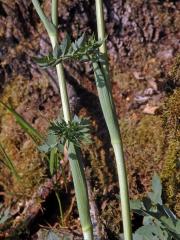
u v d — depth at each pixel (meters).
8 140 0.65
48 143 0.42
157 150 0.60
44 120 0.65
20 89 0.66
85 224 0.42
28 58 0.66
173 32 0.66
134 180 0.60
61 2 0.65
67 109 0.44
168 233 0.46
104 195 0.60
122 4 0.65
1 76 0.67
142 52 0.66
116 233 0.58
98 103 0.65
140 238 0.49
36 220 0.61
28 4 0.66
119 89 0.65
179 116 0.61
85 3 0.65
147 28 0.66
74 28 0.66
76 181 0.42
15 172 0.61
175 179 0.58
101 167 0.61
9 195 0.63
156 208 0.47
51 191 0.62
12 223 0.61
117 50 0.66
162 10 0.66
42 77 0.66
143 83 0.65
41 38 0.66
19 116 0.60
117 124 0.41
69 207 0.62
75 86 0.65
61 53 0.39
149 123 0.62
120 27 0.66
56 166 0.61
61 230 0.60
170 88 0.63
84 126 0.41
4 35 0.67
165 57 0.66
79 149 0.42
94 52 0.39
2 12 0.67
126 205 0.41
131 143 0.61
